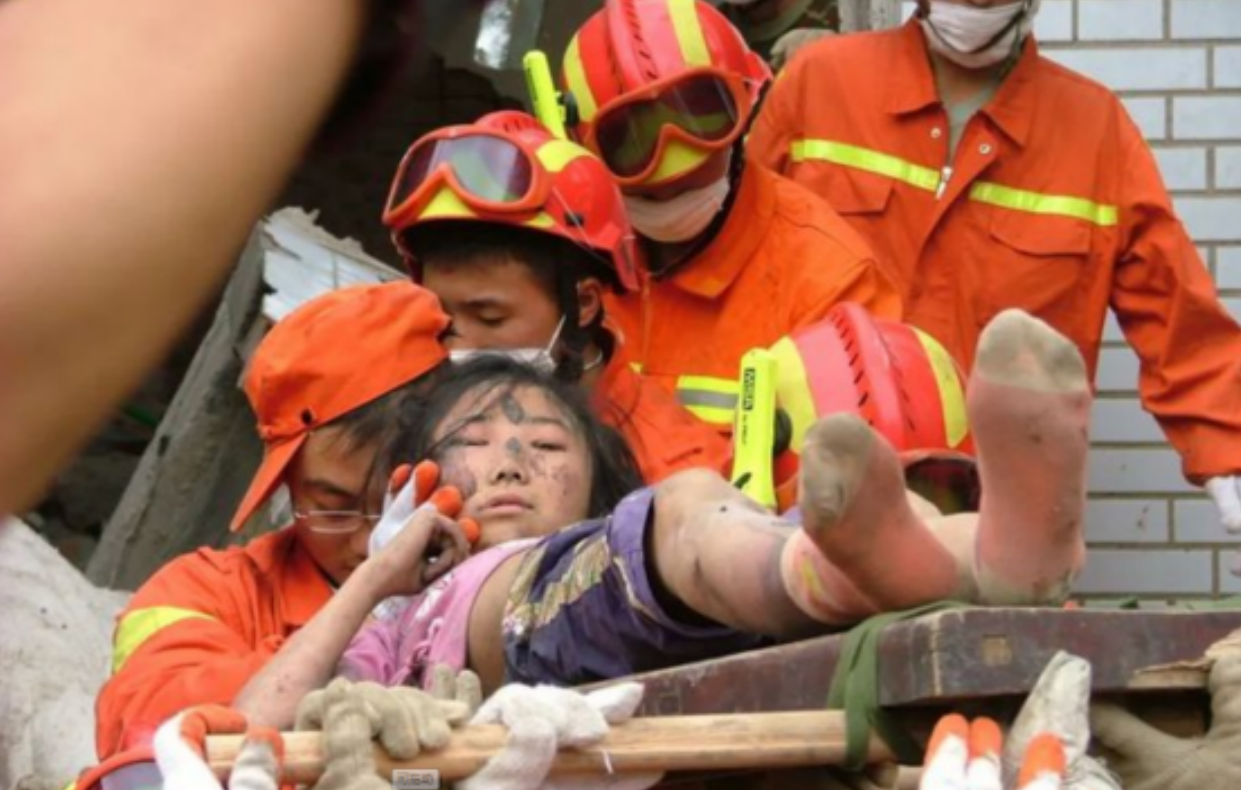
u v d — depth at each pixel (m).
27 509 1.87
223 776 4.86
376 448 7.89
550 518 7.23
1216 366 12.27
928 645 4.36
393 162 20.53
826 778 4.86
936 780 4.22
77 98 1.78
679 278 10.24
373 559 6.79
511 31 18.62
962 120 12.15
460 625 6.50
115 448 19.52
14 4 1.81
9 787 10.98
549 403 7.42
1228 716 4.50
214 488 14.41
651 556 5.61
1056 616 4.40
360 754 4.77
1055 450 4.53
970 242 12.11
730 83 10.14
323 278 13.79
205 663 7.32
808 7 14.84
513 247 8.84
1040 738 4.21
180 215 1.79
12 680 11.32
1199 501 14.39
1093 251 12.22
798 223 10.36
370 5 1.88
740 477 8.26
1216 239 14.80
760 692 4.92
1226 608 4.78
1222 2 14.76
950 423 8.40
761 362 8.34
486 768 4.80
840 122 12.23
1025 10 11.88
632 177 10.06
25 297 1.75
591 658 5.86
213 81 1.81
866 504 4.55
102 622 11.96
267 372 8.03
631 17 10.35
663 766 4.75
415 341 8.01
